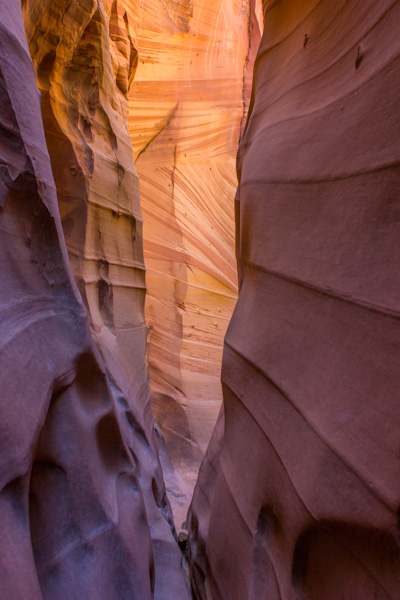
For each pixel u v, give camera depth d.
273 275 2.04
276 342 1.92
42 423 1.51
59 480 1.73
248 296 2.44
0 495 1.22
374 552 1.24
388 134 1.32
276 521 1.80
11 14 1.63
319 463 1.45
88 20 3.54
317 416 1.51
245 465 2.17
